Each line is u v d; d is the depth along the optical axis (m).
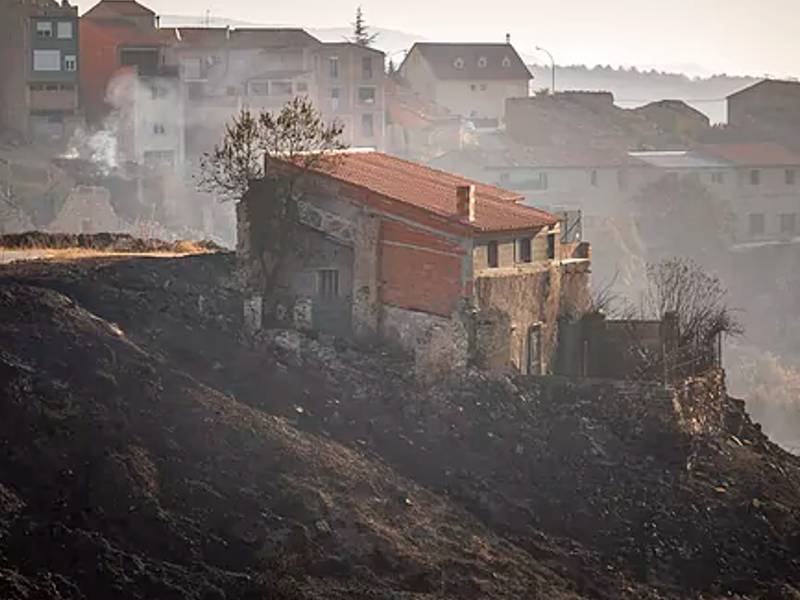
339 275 196.50
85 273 190.12
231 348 179.38
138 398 157.25
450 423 175.00
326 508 151.12
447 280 186.38
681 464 180.12
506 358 190.00
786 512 178.88
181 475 148.75
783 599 163.38
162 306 184.25
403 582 145.12
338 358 183.38
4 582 125.56
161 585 132.62
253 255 195.25
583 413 182.50
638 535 167.25
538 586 151.00
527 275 194.88
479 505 164.00
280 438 159.62
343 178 195.00
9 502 137.38
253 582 136.62
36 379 153.50
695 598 160.50
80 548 133.75
